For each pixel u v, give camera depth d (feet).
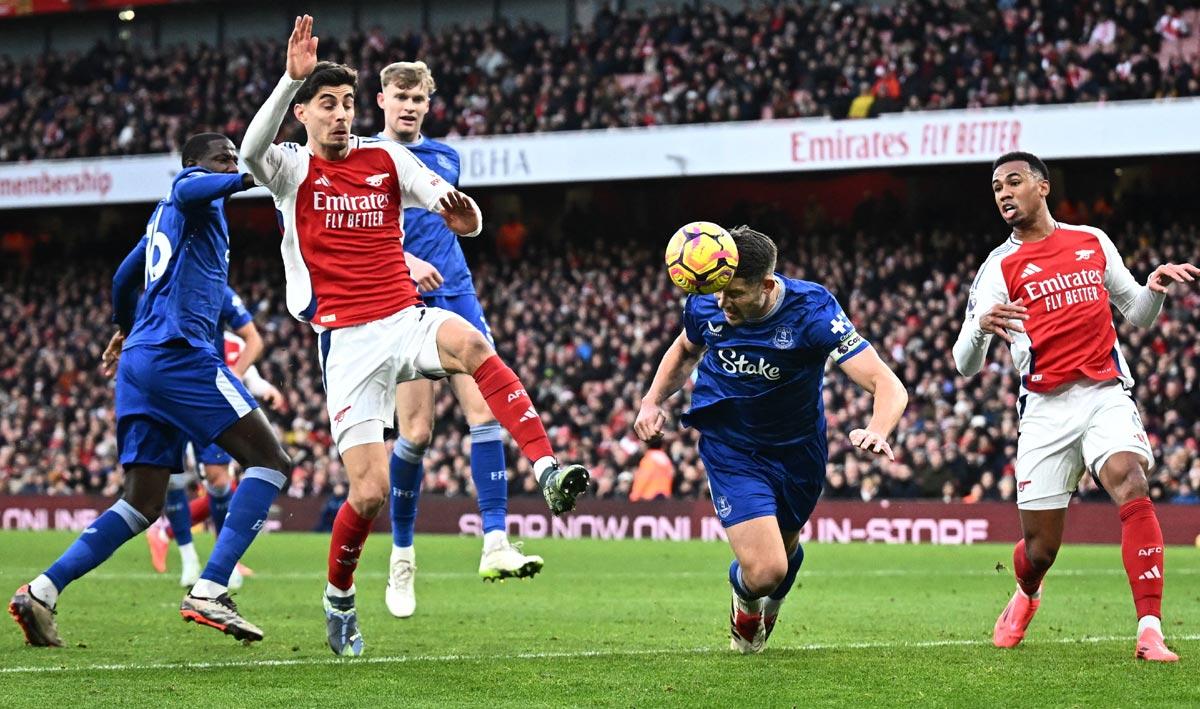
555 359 85.35
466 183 87.51
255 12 118.62
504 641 24.00
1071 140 76.59
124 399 23.02
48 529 75.61
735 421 20.54
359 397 20.58
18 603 22.15
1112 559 49.70
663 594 35.06
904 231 92.53
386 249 20.86
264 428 22.79
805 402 20.33
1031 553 22.04
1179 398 69.10
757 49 92.38
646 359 81.97
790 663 20.11
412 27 115.75
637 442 73.77
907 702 16.51
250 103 100.94
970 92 81.66
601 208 103.81
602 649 22.61
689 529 67.51
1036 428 21.89
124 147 98.73
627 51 97.55
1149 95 77.10
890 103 81.71
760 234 19.36
